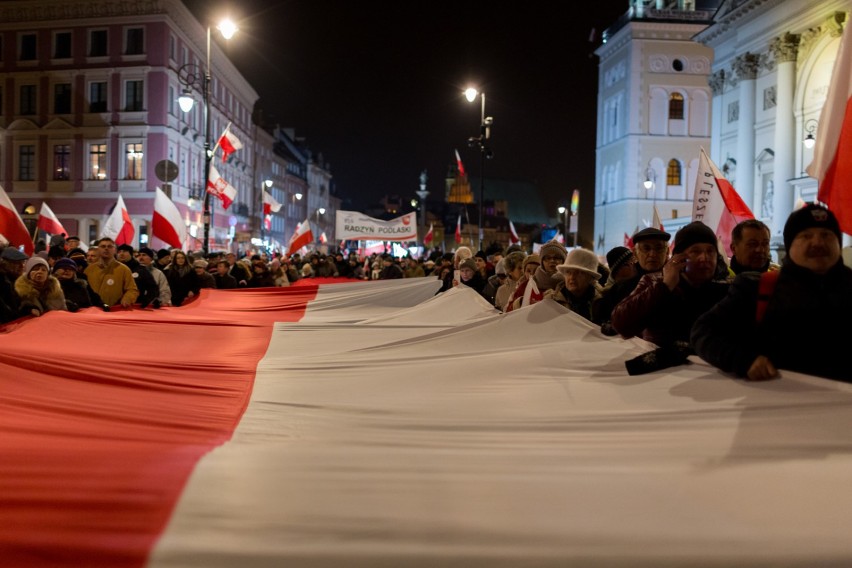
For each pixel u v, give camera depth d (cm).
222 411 350
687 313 386
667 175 6041
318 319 859
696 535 183
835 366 295
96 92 4188
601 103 6744
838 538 182
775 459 243
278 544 177
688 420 284
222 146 2400
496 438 278
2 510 195
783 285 303
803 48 3434
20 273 754
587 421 295
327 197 11281
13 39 4219
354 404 359
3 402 339
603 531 185
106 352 579
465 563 172
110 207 4159
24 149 4253
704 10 6031
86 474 222
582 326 478
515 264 788
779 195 3497
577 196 3731
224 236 5131
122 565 172
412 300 1088
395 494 210
